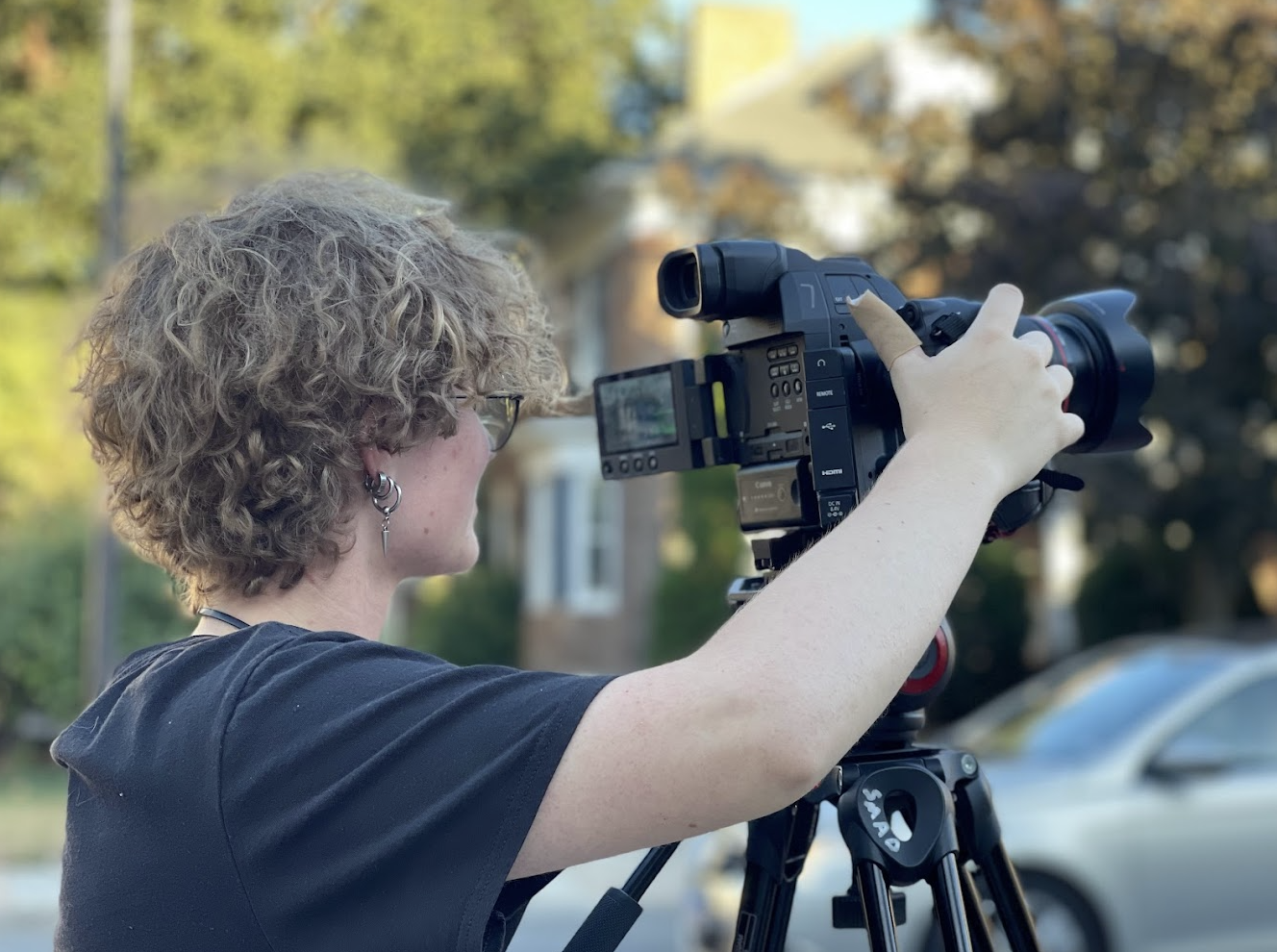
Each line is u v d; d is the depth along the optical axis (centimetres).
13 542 1661
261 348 133
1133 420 167
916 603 123
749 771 116
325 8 2089
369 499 142
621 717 119
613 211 1897
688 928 574
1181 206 1131
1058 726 628
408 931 118
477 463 149
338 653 130
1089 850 566
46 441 1772
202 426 134
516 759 119
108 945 124
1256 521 1177
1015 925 170
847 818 159
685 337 1838
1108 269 1155
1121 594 1473
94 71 1939
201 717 127
